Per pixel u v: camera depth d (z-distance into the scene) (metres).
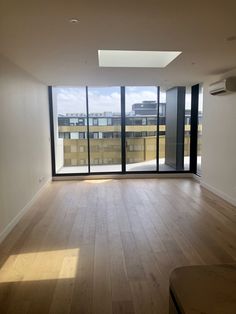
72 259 2.93
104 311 2.14
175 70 4.62
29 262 2.87
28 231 3.68
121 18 2.37
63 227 3.81
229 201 4.87
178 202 4.92
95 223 3.95
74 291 2.39
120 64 4.27
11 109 3.82
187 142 7.12
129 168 7.13
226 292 1.05
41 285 2.48
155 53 4.29
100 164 7.05
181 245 3.23
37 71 4.59
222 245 3.23
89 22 2.45
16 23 2.45
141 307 2.18
